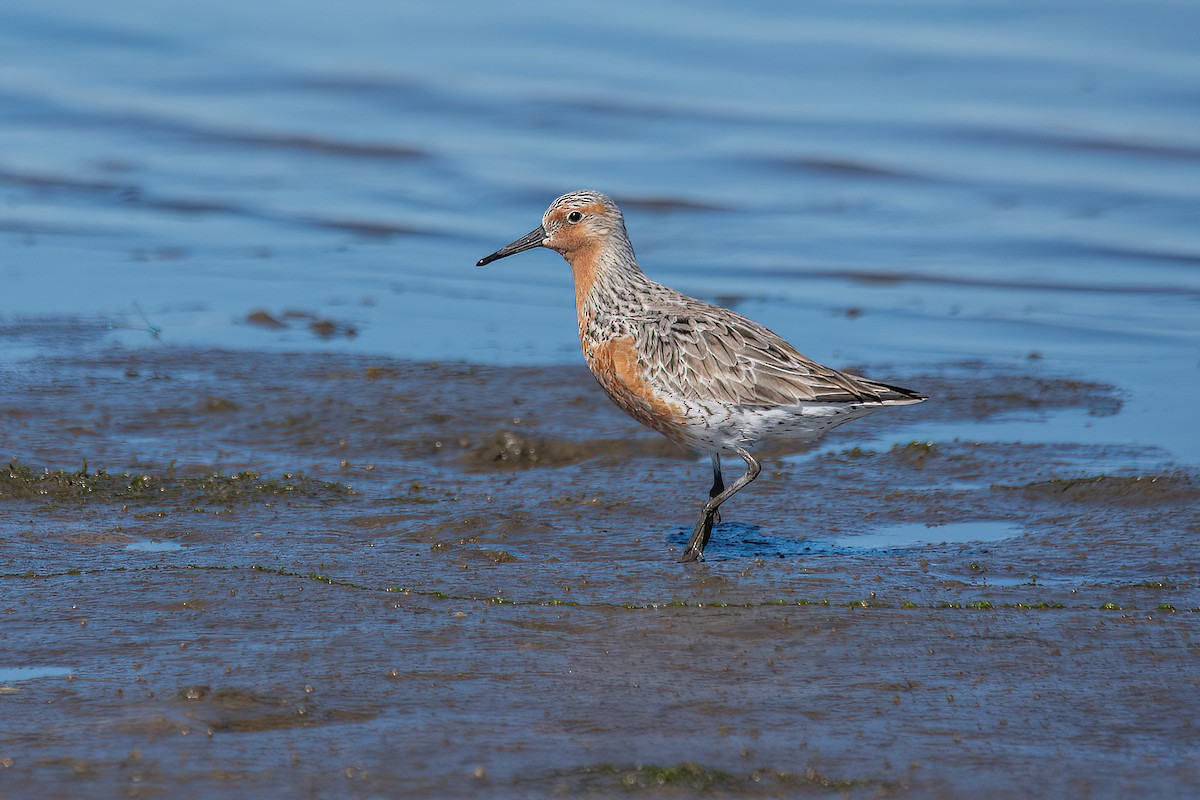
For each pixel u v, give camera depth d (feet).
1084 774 25.21
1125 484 44.37
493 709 27.73
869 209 88.58
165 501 42.70
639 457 49.60
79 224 84.58
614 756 25.73
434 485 45.83
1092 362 62.03
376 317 68.69
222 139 102.58
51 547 38.09
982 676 29.71
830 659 30.58
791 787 24.64
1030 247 81.10
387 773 24.95
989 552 39.06
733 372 38.45
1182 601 34.76
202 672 29.25
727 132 103.35
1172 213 86.22
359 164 98.07
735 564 37.81
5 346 61.36
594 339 41.57
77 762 25.22
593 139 102.32
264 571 35.83
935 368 61.00
